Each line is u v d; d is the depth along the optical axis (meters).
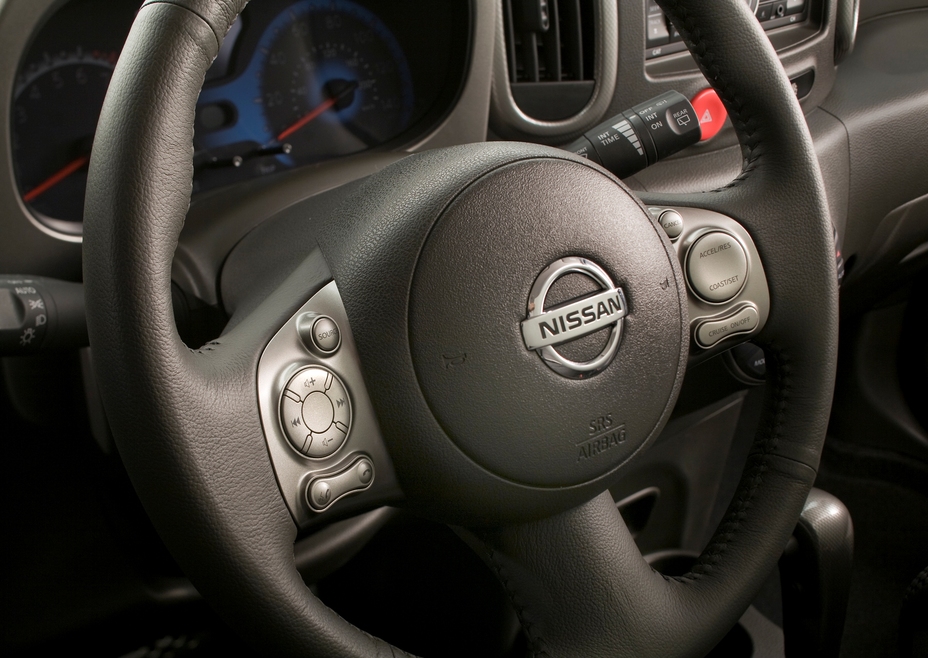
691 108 0.86
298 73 1.15
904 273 1.55
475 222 0.58
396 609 1.20
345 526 1.05
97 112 1.00
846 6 1.36
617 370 0.62
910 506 1.62
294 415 0.54
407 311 0.56
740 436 1.79
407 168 0.61
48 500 1.04
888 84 1.44
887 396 1.65
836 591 0.87
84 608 1.05
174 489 0.50
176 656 1.15
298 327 0.56
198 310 0.91
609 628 0.65
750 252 0.73
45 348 0.73
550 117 1.22
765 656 1.04
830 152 1.34
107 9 0.97
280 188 0.99
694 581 0.71
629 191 0.65
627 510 1.37
